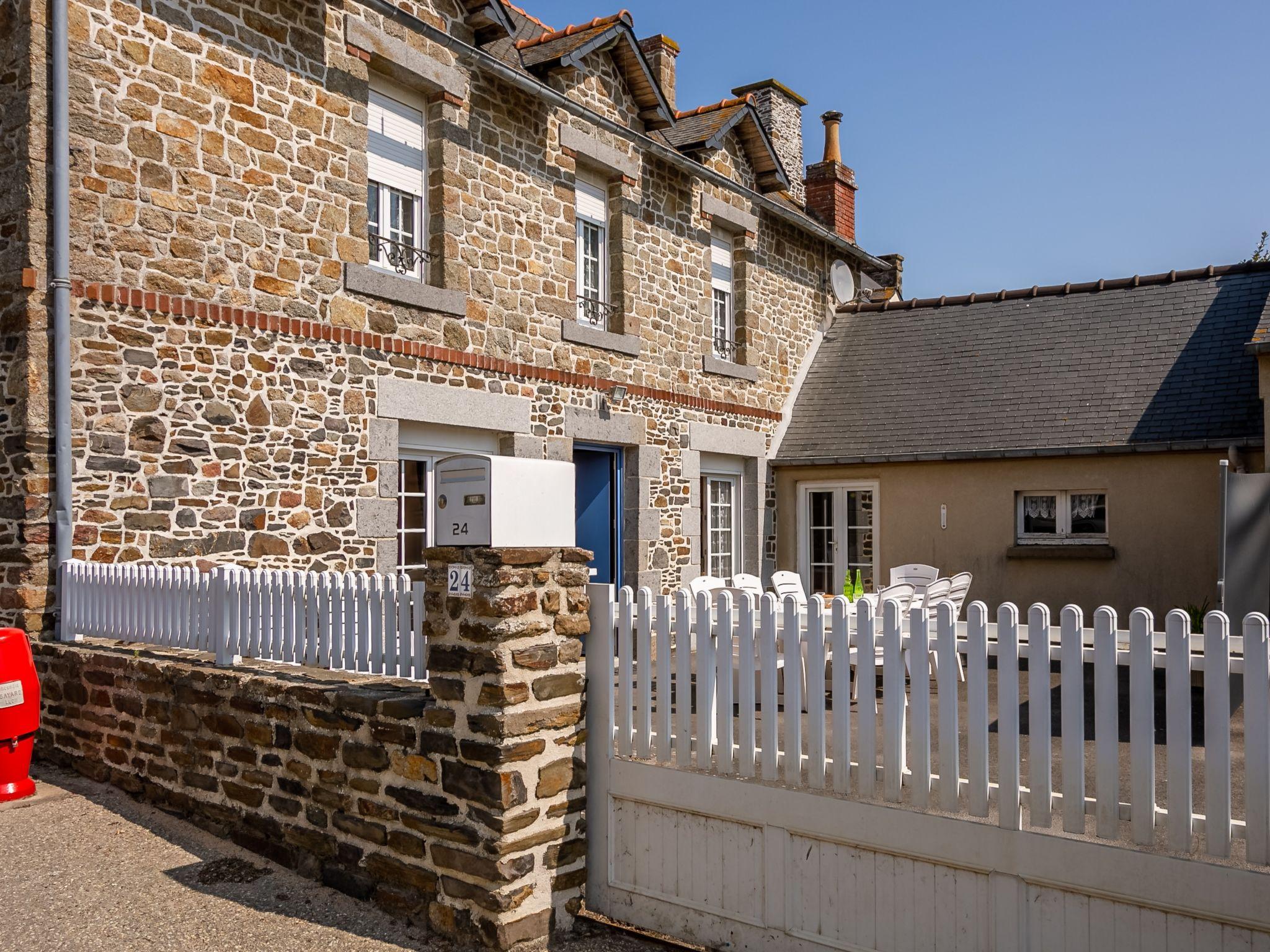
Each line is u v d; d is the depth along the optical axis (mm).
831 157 15258
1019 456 10789
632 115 10789
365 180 7945
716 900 4109
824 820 3799
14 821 5266
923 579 9203
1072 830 3332
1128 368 11469
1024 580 10930
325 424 7562
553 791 4242
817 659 3857
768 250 12961
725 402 11859
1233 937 3033
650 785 4277
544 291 9445
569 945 4168
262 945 4043
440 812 4188
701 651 4172
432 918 4207
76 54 6328
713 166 11938
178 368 6762
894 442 11930
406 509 8422
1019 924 3395
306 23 7590
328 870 4613
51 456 6223
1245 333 11141
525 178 9273
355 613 4914
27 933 4062
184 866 4781
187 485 6789
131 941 4035
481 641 4055
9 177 6242
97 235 6398
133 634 5965
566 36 10156
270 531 7199
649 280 10820
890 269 16266
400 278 8125
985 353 12758
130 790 5668
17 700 5582
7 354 6242
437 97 8562
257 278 7207
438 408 8344
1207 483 10031
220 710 5152
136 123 6605
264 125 7297
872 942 3711
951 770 3561
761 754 3992
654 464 10758
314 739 4688
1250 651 3049
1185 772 3131
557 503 4266
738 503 12484
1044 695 3375
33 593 6207
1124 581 10406
